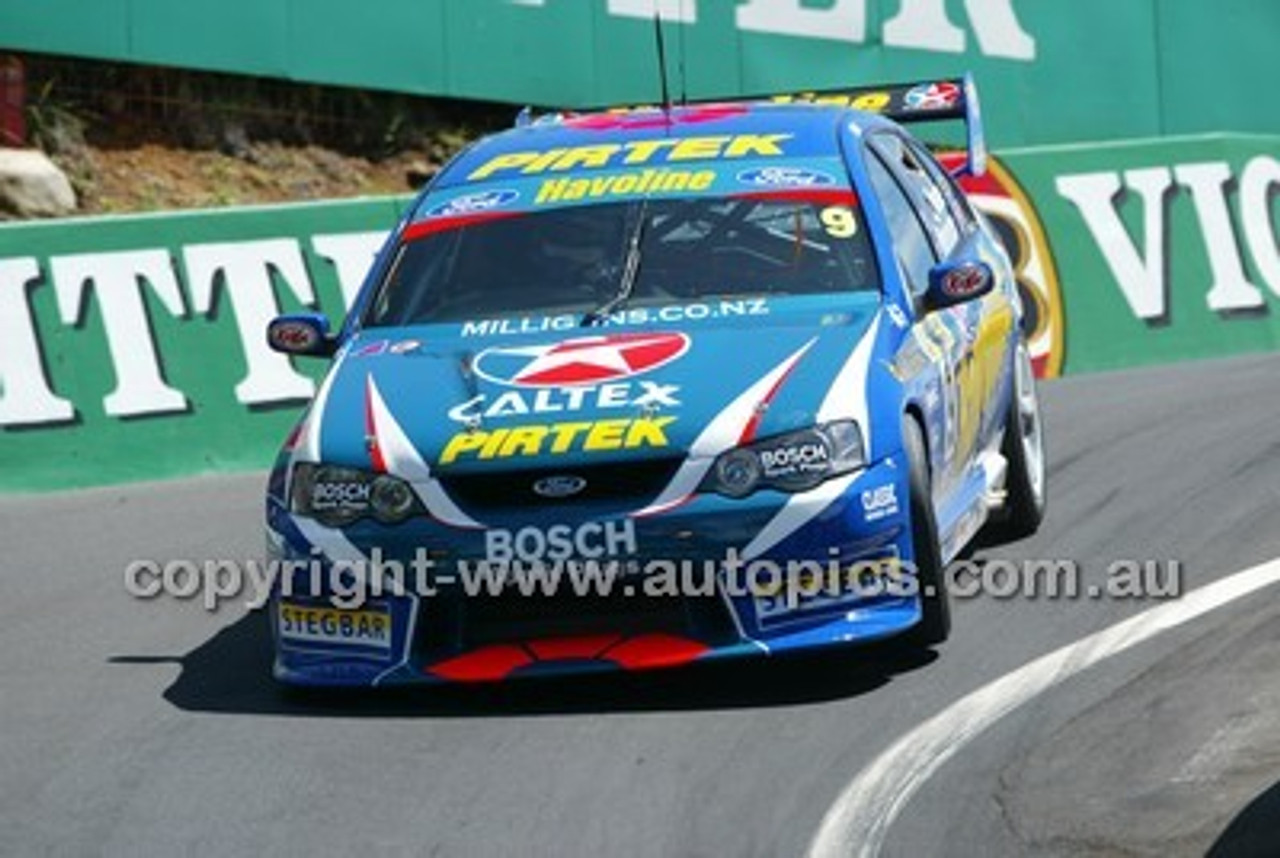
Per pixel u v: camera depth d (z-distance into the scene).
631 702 24.48
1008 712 23.59
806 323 26.00
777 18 54.72
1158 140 47.44
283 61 50.56
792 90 54.84
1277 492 32.22
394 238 28.77
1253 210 47.97
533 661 24.06
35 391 39.62
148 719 25.14
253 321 40.94
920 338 26.72
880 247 27.42
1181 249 47.16
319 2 50.84
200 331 40.62
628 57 53.69
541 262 27.69
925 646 25.73
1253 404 38.97
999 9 56.84
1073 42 57.50
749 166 28.67
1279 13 59.34
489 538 23.75
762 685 24.84
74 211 50.97
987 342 30.02
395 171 56.47
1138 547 30.22
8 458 39.34
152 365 40.28
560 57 53.12
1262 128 59.28
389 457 24.36
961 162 35.62
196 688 26.33
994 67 56.81
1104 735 22.80
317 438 25.02
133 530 35.88
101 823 21.73
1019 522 31.31
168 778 22.97
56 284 39.91
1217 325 47.09
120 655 28.20
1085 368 46.06
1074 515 32.41
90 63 53.69
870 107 34.66
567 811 21.36
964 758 22.30
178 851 20.83
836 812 21.00
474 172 29.61
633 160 29.12
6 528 36.66
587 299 27.06
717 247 27.48
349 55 51.16
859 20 55.38
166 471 40.12
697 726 23.58
